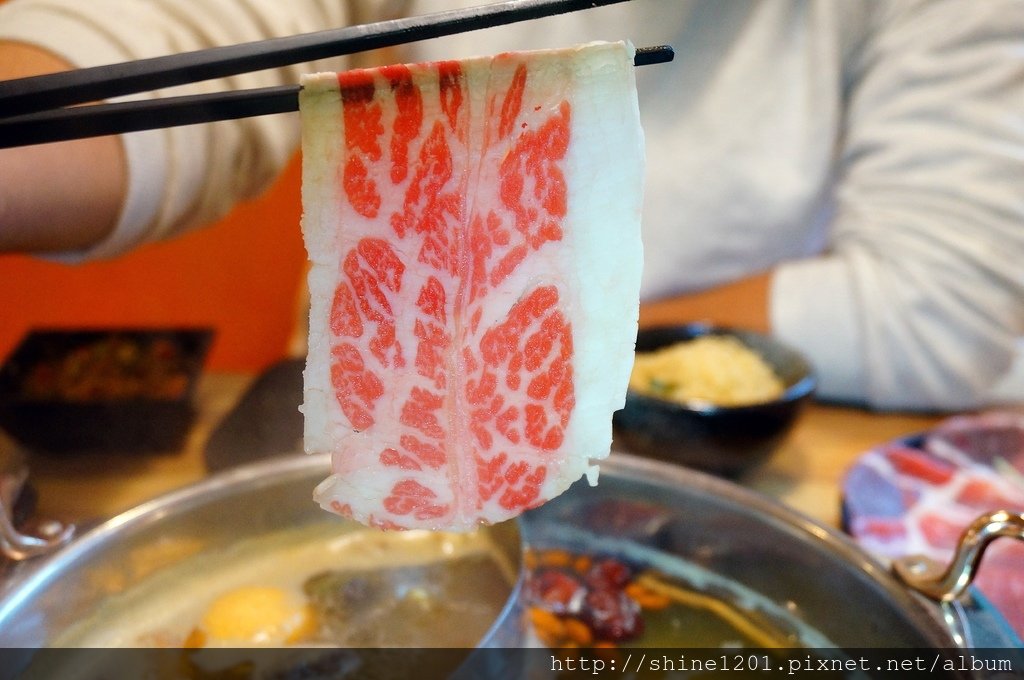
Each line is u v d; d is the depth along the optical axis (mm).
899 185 636
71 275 908
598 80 236
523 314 255
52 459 468
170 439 493
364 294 250
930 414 596
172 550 349
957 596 289
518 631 309
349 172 239
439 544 384
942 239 596
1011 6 605
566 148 241
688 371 515
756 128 691
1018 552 404
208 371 589
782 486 473
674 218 711
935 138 624
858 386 599
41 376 538
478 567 372
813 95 682
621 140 240
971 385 592
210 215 488
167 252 944
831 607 323
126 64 223
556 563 372
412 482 265
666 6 668
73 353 564
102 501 433
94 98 222
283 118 523
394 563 377
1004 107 607
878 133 656
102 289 930
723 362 522
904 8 653
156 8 436
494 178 244
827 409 595
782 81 685
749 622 339
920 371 585
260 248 990
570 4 237
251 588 356
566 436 263
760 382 509
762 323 622
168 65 222
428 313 254
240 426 470
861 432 553
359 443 261
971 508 440
